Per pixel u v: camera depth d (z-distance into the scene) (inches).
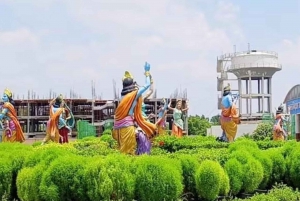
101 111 3348.9
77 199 447.2
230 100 1096.2
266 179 585.9
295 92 2100.1
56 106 1080.8
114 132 697.0
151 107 3046.3
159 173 443.2
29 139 2672.2
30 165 507.2
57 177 442.0
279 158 605.9
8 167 512.1
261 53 3161.9
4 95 1158.3
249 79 3198.8
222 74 3334.2
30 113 3329.2
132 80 694.5
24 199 468.1
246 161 546.9
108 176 433.7
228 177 518.9
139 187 442.0
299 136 2041.1
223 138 1106.1
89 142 1060.5
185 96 2541.8
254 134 1895.9
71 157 459.5
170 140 998.4
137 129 697.0
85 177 442.3
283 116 1513.3
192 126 3545.8
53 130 1051.9
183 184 499.8
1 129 1216.2
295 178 598.2
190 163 508.7
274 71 3198.8
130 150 681.6
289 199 497.7
